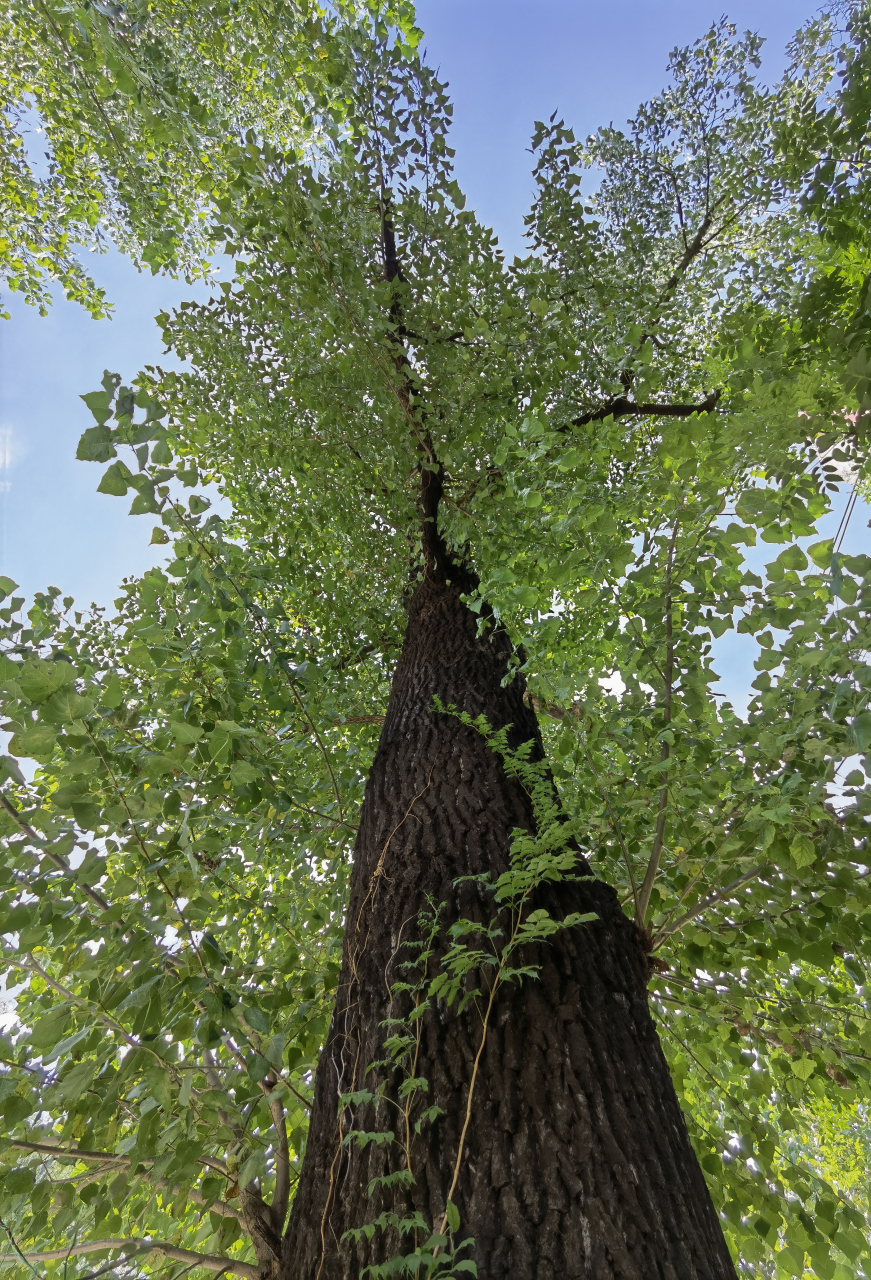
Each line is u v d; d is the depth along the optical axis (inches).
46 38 144.3
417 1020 61.7
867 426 63.8
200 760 84.7
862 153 83.5
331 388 156.0
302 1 121.7
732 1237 107.2
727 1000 105.6
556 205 151.6
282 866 136.0
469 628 137.2
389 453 163.9
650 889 82.5
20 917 71.6
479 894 72.3
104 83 119.0
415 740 105.0
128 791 84.7
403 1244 47.1
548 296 143.9
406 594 193.8
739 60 195.8
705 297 215.9
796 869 78.0
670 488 73.4
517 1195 47.9
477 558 130.2
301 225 113.3
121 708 90.0
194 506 82.7
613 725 82.2
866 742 58.0
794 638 71.4
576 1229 45.7
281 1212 77.5
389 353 132.7
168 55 133.6
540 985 63.1
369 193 136.9
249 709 114.3
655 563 80.3
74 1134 71.2
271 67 145.8
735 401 70.8
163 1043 68.7
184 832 72.9
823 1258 89.4
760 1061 109.0
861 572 59.6
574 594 109.1
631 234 169.0
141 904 75.9
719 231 214.8
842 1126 144.3
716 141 209.9
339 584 219.5
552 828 64.1
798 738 72.3
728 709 80.1
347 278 118.9
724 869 87.2
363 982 69.8
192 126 118.7
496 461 91.3
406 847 83.3
